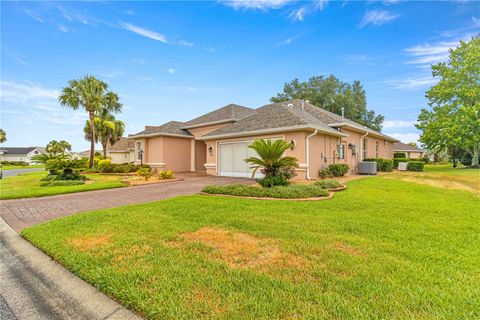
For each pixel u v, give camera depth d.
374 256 3.29
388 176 15.03
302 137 12.20
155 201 7.90
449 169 23.50
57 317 2.36
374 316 2.08
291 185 8.98
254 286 2.60
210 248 3.70
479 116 22.98
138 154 22.06
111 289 2.65
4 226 5.52
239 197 7.95
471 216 5.40
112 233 4.47
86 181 14.41
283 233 4.29
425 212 5.76
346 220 5.07
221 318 2.11
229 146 15.91
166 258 3.36
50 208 7.24
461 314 2.10
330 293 2.44
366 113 38.59
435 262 3.12
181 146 20.59
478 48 22.83
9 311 2.47
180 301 2.38
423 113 25.81
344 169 14.23
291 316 2.12
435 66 25.22
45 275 3.19
